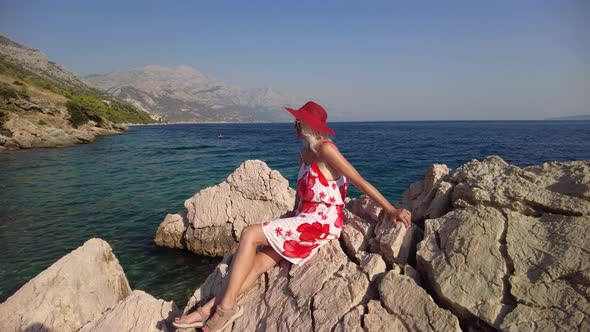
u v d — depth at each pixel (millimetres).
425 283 2955
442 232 2996
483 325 2428
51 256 8641
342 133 80938
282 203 7688
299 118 2941
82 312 4039
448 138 58031
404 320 2508
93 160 28766
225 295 2924
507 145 41438
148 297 3486
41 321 3680
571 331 2082
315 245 3137
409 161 26094
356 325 2545
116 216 11945
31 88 69875
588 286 2195
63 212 12492
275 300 3084
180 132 90812
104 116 84062
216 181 18641
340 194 3176
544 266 2412
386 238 3223
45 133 43656
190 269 7961
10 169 23375
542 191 2914
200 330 3150
